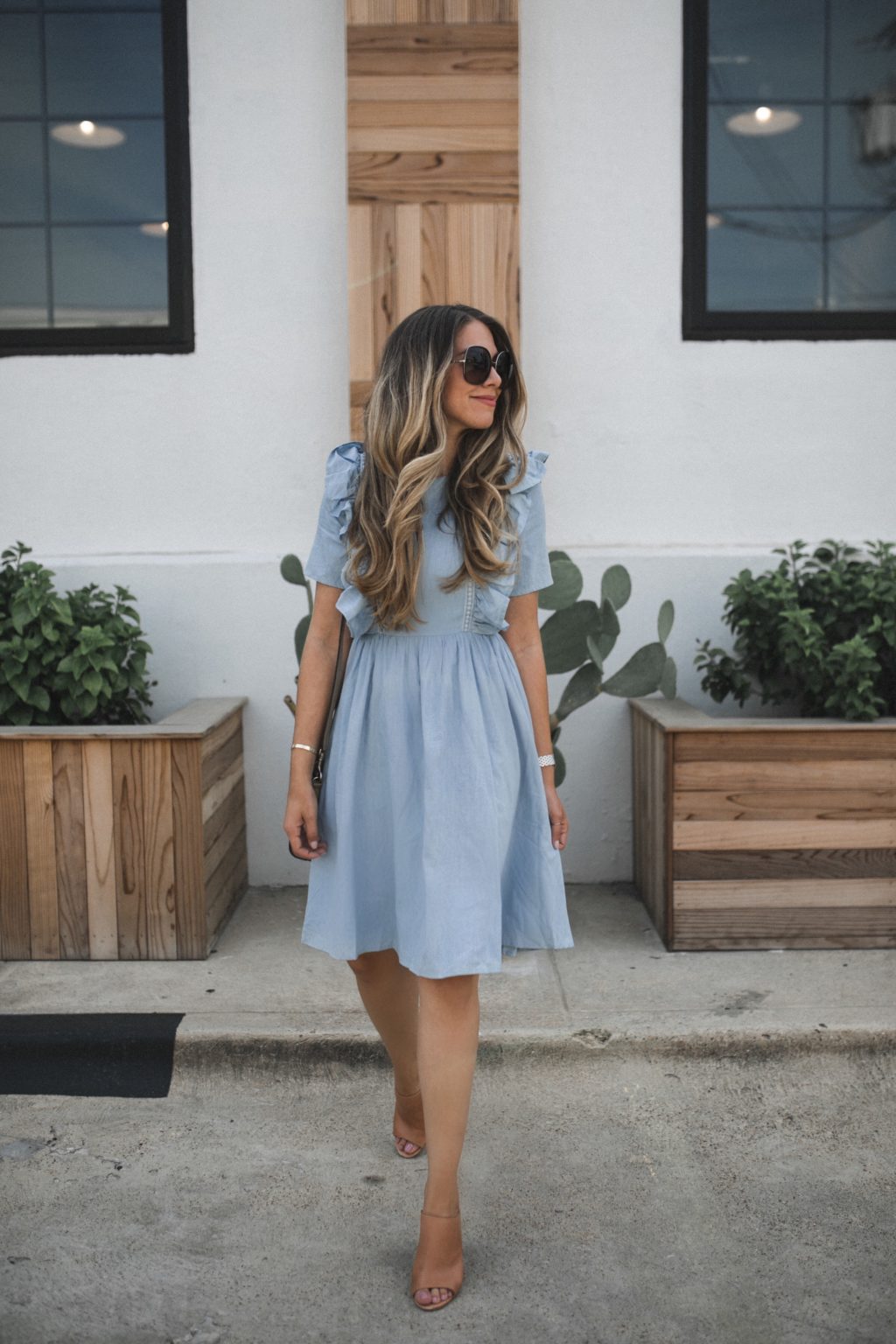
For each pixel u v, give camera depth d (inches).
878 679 134.5
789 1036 103.0
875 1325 70.8
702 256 148.9
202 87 146.5
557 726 128.8
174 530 152.0
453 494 75.7
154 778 122.6
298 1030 103.5
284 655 150.9
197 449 151.1
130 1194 86.0
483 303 144.1
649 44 145.8
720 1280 75.4
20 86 151.5
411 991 85.8
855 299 153.6
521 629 81.7
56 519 152.0
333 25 145.2
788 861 124.7
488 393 74.4
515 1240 80.0
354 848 76.8
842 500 151.9
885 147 151.6
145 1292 74.6
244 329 149.6
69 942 124.9
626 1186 86.5
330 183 147.5
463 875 73.7
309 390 150.2
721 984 115.3
